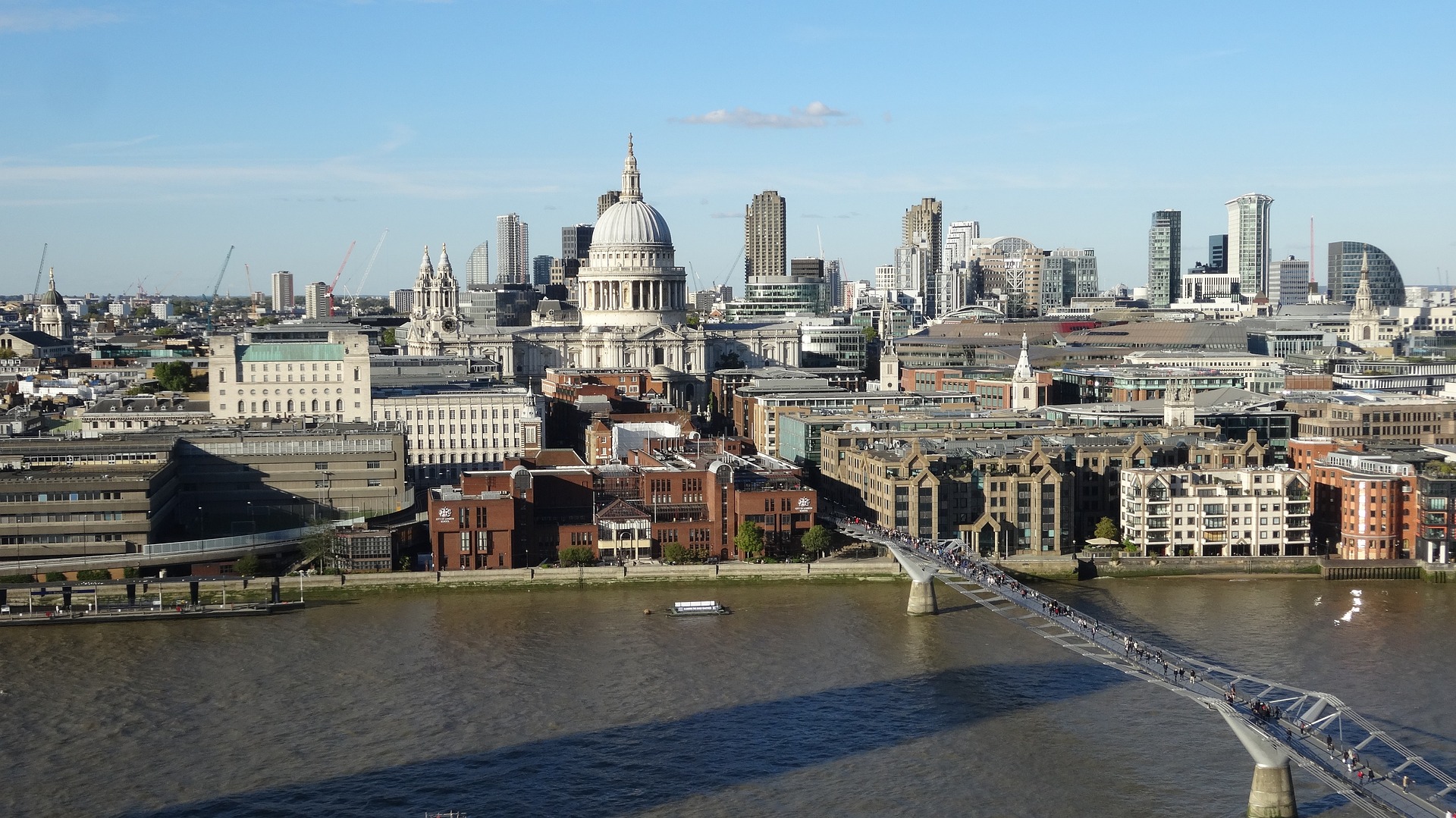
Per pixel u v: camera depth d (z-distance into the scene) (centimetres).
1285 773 19000
